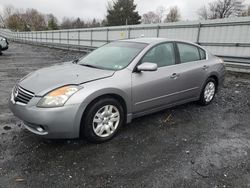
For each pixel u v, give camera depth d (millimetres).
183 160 3094
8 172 2742
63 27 87500
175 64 4434
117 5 61344
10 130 3814
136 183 2617
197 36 12172
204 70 5000
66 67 4004
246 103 5727
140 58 3889
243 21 10133
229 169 2920
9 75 9023
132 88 3660
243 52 10359
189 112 4914
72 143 3439
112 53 4289
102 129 3461
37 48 28844
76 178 2676
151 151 3299
